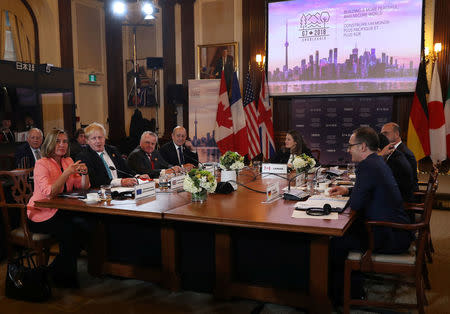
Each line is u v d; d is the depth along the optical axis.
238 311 2.55
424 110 6.59
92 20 8.81
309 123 7.59
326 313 2.39
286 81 7.64
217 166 4.65
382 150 3.45
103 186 2.86
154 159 4.74
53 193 2.91
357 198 2.41
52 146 3.07
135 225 2.99
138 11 8.80
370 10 6.97
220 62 8.29
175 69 8.70
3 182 3.72
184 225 2.83
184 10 8.49
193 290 2.84
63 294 2.83
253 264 2.66
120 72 9.20
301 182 3.62
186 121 8.67
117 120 9.30
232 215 2.39
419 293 2.27
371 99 7.18
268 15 7.64
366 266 2.35
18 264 2.81
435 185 2.41
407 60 6.86
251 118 7.64
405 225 2.25
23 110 7.25
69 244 2.90
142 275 2.94
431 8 6.78
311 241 2.40
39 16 7.77
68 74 7.09
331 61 7.31
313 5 7.32
